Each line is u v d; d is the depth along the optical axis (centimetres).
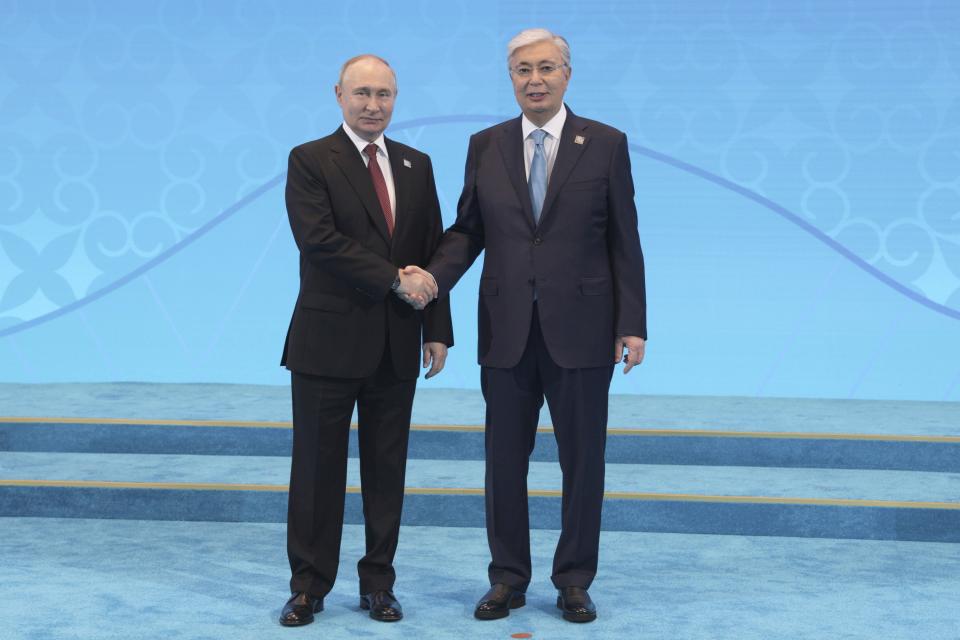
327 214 267
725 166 530
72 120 539
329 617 275
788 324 533
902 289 527
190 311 545
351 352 269
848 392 531
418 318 282
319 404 271
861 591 300
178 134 540
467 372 545
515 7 533
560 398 275
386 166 280
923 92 520
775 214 530
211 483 381
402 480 283
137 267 543
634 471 415
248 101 539
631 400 518
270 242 542
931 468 418
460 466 419
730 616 278
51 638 257
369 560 279
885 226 525
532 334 275
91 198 541
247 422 438
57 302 544
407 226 278
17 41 539
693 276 535
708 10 528
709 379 538
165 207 541
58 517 375
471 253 285
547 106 268
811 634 264
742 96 528
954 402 521
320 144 273
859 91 523
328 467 274
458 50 536
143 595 291
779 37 525
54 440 436
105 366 546
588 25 532
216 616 274
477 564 324
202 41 538
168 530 360
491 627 268
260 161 541
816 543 351
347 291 270
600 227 275
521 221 274
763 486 389
